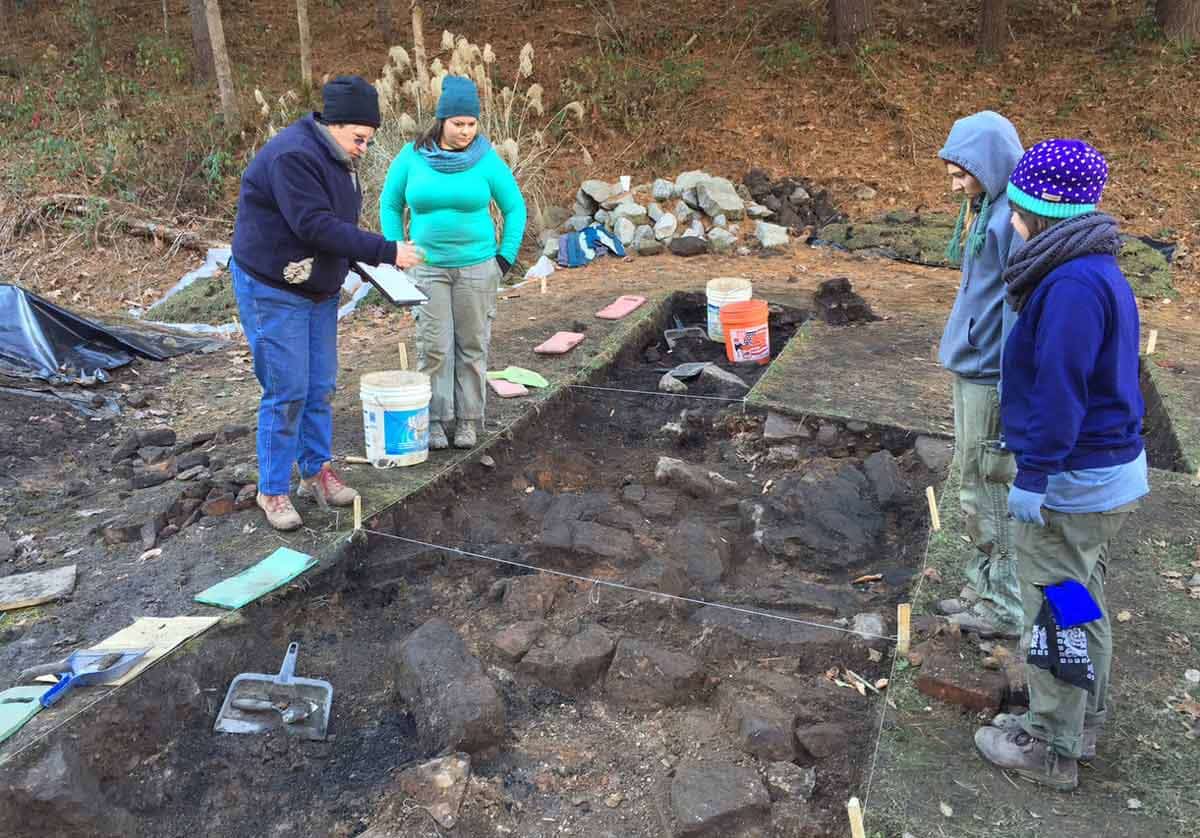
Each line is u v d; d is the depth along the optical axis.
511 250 5.06
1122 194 10.63
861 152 11.77
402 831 3.07
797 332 7.41
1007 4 14.39
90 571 4.19
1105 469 2.63
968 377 3.46
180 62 14.53
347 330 8.16
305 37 12.48
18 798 2.92
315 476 4.59
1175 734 3.15
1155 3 13.56
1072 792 2.93
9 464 5.38
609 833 3.13
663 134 12.20
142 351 7.21
